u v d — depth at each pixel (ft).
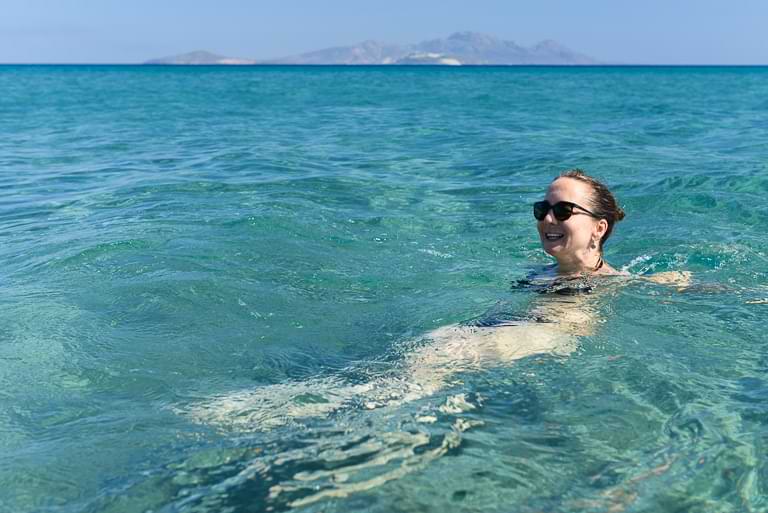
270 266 7.61
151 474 3.68
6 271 7.55
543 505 3.38
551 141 20.99
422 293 6.77
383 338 5.64
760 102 44.11
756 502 3.45
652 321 5.60
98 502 3.49
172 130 26.71
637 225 9.46
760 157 16.20
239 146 20.62
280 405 4.33
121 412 4.42
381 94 59.88
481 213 10.61
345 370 4.96
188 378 4.94
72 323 5.97
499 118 31.45
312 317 6.15
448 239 8.96
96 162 17.42
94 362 5.19
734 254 7.89
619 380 4.63
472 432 3.99
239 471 3.65
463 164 16.31
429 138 22.67
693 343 5.22
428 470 3.64
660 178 13.01
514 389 4.51
